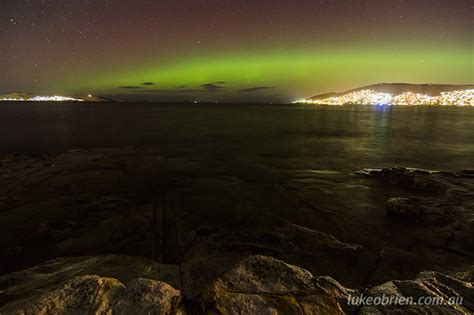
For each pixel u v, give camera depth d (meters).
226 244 6.85
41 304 2.51
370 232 8.77
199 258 5.76
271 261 3.54
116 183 14.16
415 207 9.62
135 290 2.76
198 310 2.61
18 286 4.22
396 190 13.43
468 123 57.12
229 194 12.92
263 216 10.19
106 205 11.04
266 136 36.25
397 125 53.09
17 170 15.56
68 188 12.90
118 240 8.26
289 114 93.19
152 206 11.16
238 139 33.03
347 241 8.25
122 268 5.00
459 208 9.16
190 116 75.69
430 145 29.20
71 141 29.69
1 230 8.69
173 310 2.55
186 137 34.16
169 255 7.48
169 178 15.62
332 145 29.16
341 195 12.77
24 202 10.98
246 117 74.94
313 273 5.61
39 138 31.52
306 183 14.99
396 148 27.31
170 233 8.74
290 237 7.21
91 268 5.00
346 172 17.66
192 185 14.34
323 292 2.94
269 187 14.16
